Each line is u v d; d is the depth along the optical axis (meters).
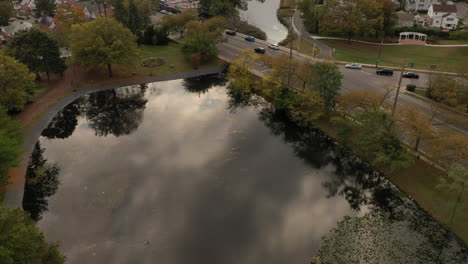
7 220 32.78
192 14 123.69
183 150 63.66
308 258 42.50
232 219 48.81
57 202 51.03
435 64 100.81
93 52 89.44
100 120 75.75
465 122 65.25
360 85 84.31
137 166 59.19
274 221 48.50
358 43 123.44
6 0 153.88
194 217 48.94
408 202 50.97
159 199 52.00
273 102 80.00
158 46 119.31
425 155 57.19
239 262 42.25
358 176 58.16
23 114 74.25
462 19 146.00
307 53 110.50
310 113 71.69
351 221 48.12
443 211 47.84
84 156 61.97
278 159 62.22
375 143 56.66
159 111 79.12
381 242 44.19
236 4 164.00
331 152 64.50
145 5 137.00
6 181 49.69
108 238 45.31
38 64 85.38
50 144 65.88
